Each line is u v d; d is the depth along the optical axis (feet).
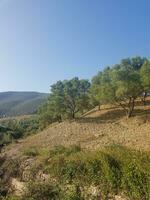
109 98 196.34
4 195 93.35
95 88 225.56
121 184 65.26
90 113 248.52
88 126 201.87
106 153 75.66
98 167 73.72
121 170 67.05
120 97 193.36
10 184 100.48
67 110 239.09
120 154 73.61
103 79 227.81
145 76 182.09
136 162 64.28
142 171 61.21
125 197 63.72
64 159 88.33
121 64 223.10
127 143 127.85
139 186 60.80
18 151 143.13
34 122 362.74
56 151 107.76
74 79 242.99
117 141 139.33
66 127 213.46
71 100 237.66
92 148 116.47
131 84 184.75
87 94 236.43
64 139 181.78
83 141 161.79
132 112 204.33
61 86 252.62
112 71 214.48
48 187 73.31
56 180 83.56
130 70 203.92
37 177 92.68
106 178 69.56
